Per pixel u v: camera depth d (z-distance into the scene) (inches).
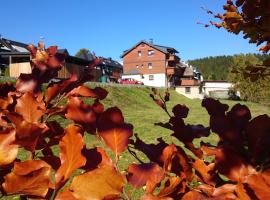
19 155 199.6
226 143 30.3
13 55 1346.0
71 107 31.4
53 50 42.8
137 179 26.6
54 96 38.9
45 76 41.0
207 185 29.2
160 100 38.8
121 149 28.5
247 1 63.1
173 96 1600.6
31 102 32.5
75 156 25.7
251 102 1434.5
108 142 28.8
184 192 27.3
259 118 29.9
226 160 28.8
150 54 2338.8
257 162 28.6
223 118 31.4
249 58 1544.0
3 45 1775.3
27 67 1099.3
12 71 1115.9
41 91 39.9
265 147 28.8
